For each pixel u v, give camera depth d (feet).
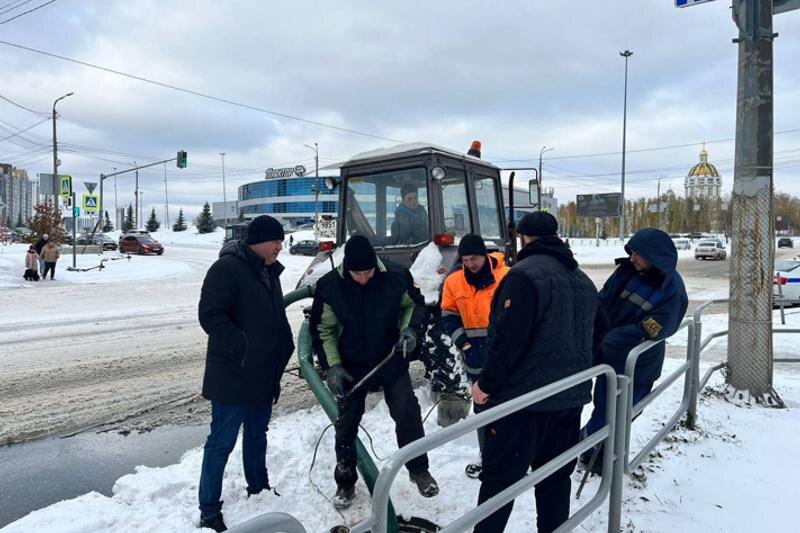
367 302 10.72
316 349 11.10
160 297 46.93
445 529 6.08
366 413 16.05
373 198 19.57
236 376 10.09
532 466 9.30
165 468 12.53
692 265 105.09
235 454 13.12
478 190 20.52
